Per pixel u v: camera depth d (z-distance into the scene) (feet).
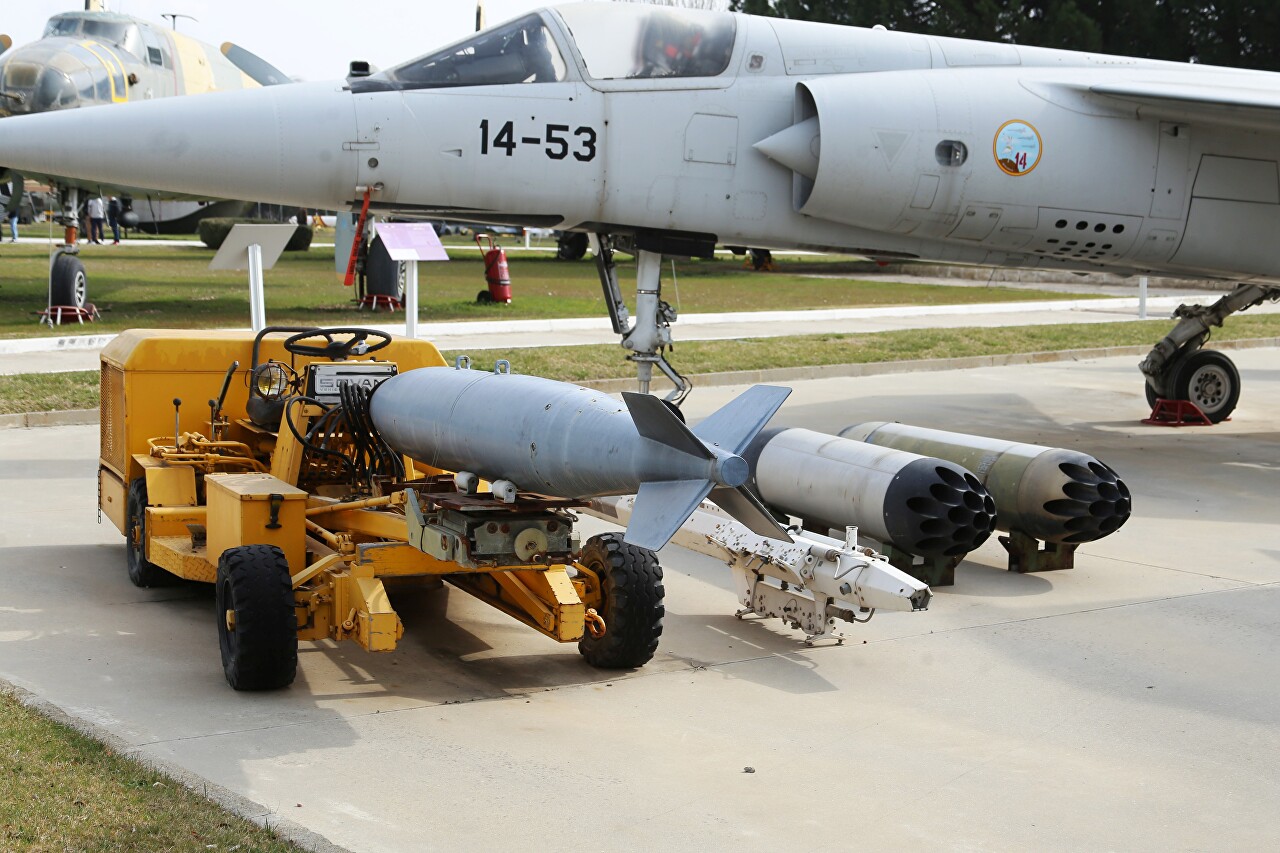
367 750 17.06
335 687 19.88
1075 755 17.65
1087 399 57.52
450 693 19.76
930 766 17.08
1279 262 43.62
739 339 70.74
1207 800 16.12
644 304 38.96
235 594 18.74
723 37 38.60
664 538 15.60
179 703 18.76
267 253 47.03
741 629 24.00
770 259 159.74
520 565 19.07
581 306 93.66
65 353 59.82
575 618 20.03
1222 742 18.28
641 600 20.68
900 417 50.78
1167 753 17.79
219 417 25.44
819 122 37.60
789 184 39.11
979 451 29.50
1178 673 21.54
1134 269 44.98
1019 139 39.86
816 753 17.48
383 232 49.55
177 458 23.99
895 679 21.03
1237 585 27.66
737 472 15.81
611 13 37.76
